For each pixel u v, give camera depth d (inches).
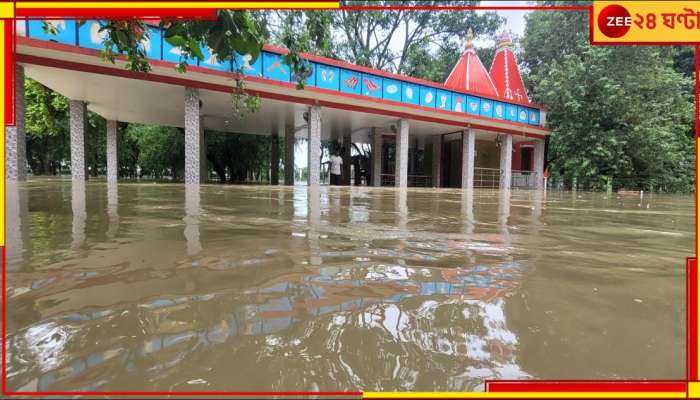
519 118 650.8
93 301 37.9
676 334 32.9
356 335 31.5
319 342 30.2
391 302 39.1
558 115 704.4
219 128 664.4
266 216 109.0
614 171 683.4
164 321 33.5
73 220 93.9
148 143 736.3
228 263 53.1
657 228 106.3
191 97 393.4
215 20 91.9
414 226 96.0
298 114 530.3
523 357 28.6
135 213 110.5
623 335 32.5
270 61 415.2
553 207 185.5
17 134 324.2
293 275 47.8
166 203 145.1
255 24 110.0
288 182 590.6
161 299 38.7
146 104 479.5
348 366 26.7
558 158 759.1
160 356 27.7
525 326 34.1
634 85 640.4
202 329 32.1
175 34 100.5
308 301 38.9
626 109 650.2
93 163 836.0
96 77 365.4
